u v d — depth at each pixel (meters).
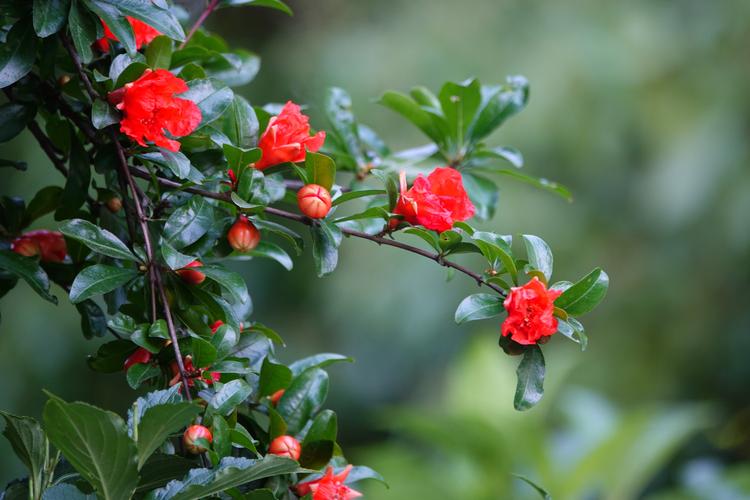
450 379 4.79
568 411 3.55
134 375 1.93
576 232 5.08
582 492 3.29
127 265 2.03
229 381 1.95
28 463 1.88
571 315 1.95
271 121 1.96
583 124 5.02
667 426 3.29
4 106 1.98
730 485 3.42
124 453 1.81
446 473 3.42
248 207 1.93
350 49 5.05
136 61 1.96
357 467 1.98
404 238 5.07
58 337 4.40
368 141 2.34
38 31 1.91
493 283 1.95
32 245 2.05
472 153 2.29
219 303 1.95
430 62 5.03
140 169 1.99
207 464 1.91
